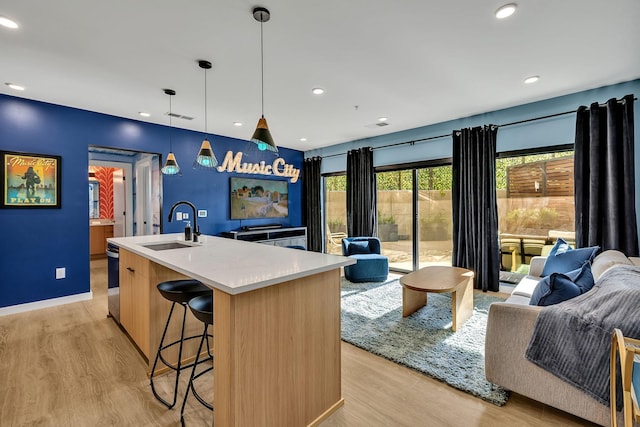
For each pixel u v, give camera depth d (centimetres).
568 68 281
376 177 557
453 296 286
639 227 305
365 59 261
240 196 564
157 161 478
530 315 175
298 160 681
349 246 491
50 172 362
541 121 370
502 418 172
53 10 192
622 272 194
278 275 147
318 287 173
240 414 138
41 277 358
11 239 340
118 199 657
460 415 175
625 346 118
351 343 264
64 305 365
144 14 197
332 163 638
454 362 229
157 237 311
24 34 219
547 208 385
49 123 362
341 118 436
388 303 363
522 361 178
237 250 232
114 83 306
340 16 202
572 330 162
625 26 214
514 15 201
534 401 186
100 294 412
